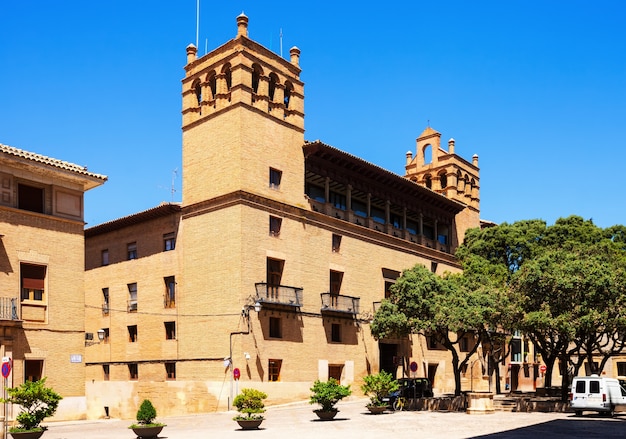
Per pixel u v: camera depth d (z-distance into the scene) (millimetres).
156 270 44688
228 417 34062
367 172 49250
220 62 42875
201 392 39500
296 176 44344
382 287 50094
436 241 58031
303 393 41281
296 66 46031
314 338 43156
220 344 39375
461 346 58062
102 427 29109
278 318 41188
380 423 29047
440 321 37781
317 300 44031
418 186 53781
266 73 43469
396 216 55375
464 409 36188
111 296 47875
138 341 45031
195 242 42250
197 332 40906
